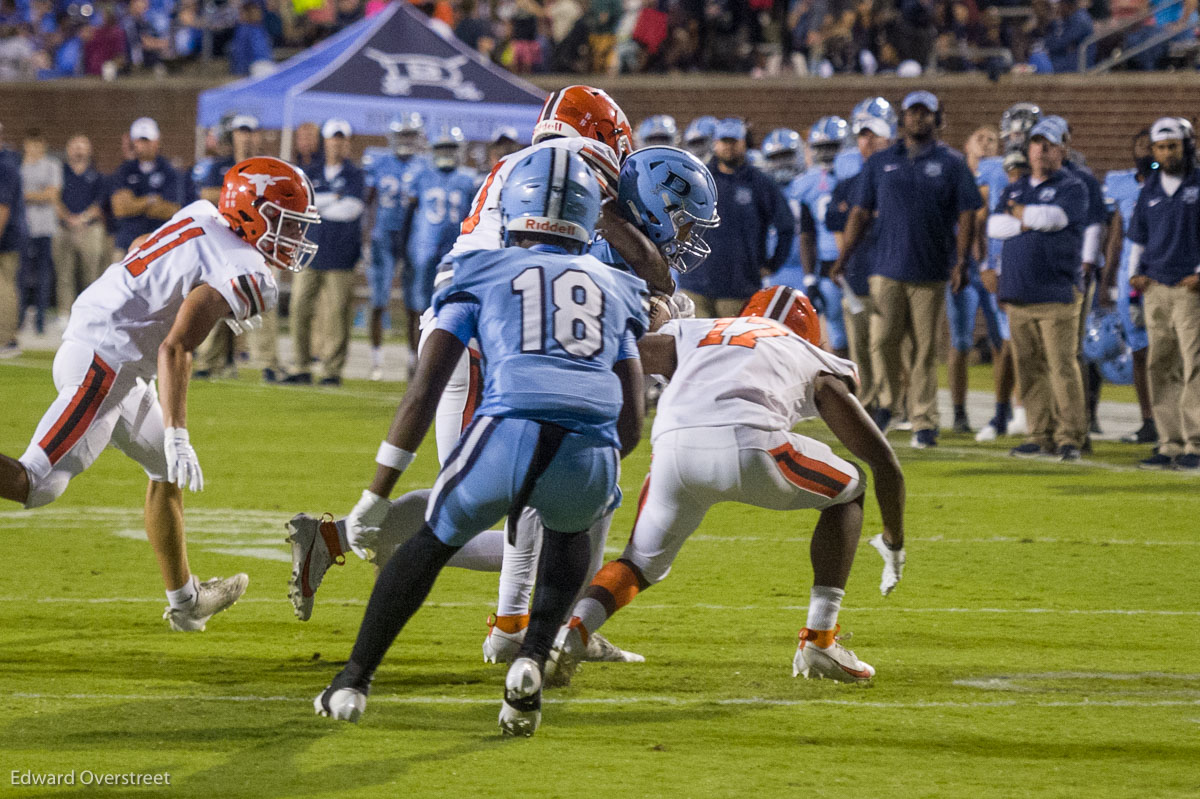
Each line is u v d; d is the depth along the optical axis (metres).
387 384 54.50
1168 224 35.06
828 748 15.30
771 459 16.67
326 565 18.23
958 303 43.19
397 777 14.13
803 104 76.19
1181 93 70.06
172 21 92.00
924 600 22.67
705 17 81.19
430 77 62.47
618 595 16.69
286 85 60.34
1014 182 37.34
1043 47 74.88
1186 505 31.53
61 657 18.59
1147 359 40.84
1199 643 20.03
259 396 50.19
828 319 45.38
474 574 24.42
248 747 15.02
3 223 58.38
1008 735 15.80
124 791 13.61
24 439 39.19
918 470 36.44
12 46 92.31
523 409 14.62
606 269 15.52
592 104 19.19
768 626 20.86
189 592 19.83
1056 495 32.78
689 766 14.62
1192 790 14.04
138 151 54.91
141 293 18.69
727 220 39.91
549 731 15.80
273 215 18.92
